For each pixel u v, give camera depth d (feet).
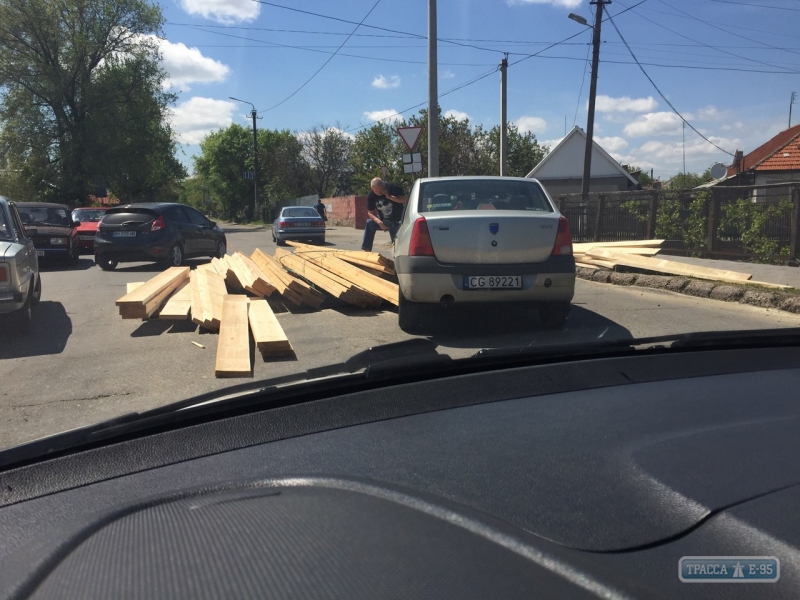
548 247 19.65
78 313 27.45
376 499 5.14
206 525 4.72
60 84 118.42
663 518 4.79
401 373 8.93
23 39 119.03
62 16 120.67
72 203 126.21
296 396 8.16
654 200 48.42
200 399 7.92
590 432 6.79
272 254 57.77
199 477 6.04
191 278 29.81
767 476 5.44
